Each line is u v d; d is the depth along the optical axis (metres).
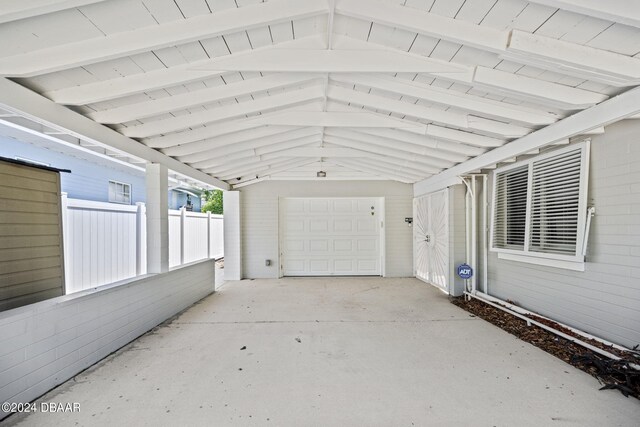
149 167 4.27
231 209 7.32
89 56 2.14
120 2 1.89
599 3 1.69
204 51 2.46
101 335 3.05
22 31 1.98
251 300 5.40
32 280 2.77
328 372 2.76
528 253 3.98
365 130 4.57
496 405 2.24
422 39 2.35
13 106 2.27
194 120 3.54
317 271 7.65
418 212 7.27
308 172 7.41
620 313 2.91
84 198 6.89
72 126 2.82
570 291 3.47
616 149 2.93
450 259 5.64
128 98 2.96
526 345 3.35
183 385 2.54
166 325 4.09
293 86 3.38
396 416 2.13
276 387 2.51
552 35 2.07
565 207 3.45
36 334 2.35
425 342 3.46
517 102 3.01
